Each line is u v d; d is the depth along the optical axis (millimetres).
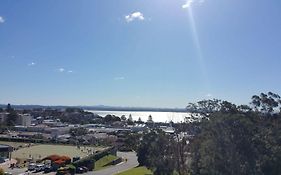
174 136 79188
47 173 90438
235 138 51156
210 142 52750
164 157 73562
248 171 49719
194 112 76812
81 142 163750
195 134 70375
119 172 92938
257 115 61281
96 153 118375
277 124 60812
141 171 86312
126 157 129125
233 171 50406
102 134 192625
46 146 146250
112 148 134500
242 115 55562
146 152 92750
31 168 93938
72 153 127375
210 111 72312
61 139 168500
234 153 50781
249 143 50688
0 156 112375
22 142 156875
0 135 173000
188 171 67875
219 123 52500
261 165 49844
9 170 92438
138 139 112750
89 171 95938
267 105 64688
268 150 50938
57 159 101000
